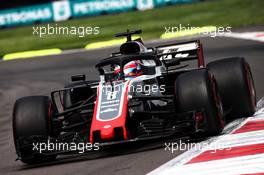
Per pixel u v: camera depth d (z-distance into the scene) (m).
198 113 31.33
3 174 31.05
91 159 31.47
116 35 37.94
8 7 143.75
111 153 32.12
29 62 94.94
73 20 139.88
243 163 25.44
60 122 33.97
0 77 82.19
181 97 31.77
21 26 143.62
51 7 142.12
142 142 33.06
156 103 35.09
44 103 32.97
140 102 32.59
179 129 30.98
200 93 31.52
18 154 32.19
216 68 36.12
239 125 33.88
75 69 77.88
